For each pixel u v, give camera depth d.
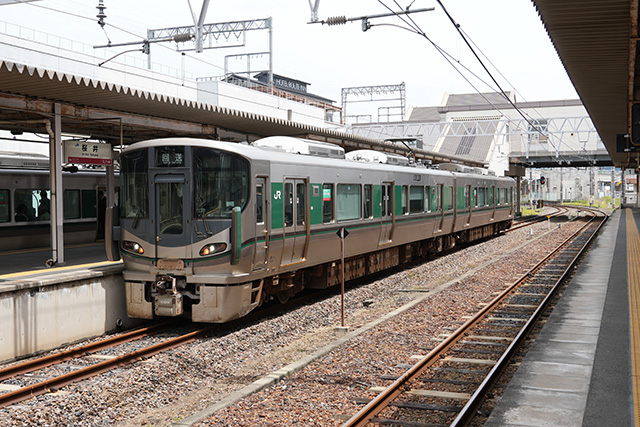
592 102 18.53
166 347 10.21
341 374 8.62
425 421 6.92
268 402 7.46
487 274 18.69
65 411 7.25
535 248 26.80
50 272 11.49
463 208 25.73
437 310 13.18
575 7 9.48
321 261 14.45
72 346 10.70
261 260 11.88
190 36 18.03
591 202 81.06
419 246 21.95
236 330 11.70
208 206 11.11
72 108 12.43
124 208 11.66
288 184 12.88
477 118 69.00
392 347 10.12
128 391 7.98
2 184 16.94
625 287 14.07
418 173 20.42
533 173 101.25
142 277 11.45
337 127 50.66
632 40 10.79
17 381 8.48
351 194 15.76
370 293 15.68
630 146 18.97
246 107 38.91
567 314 11.29
